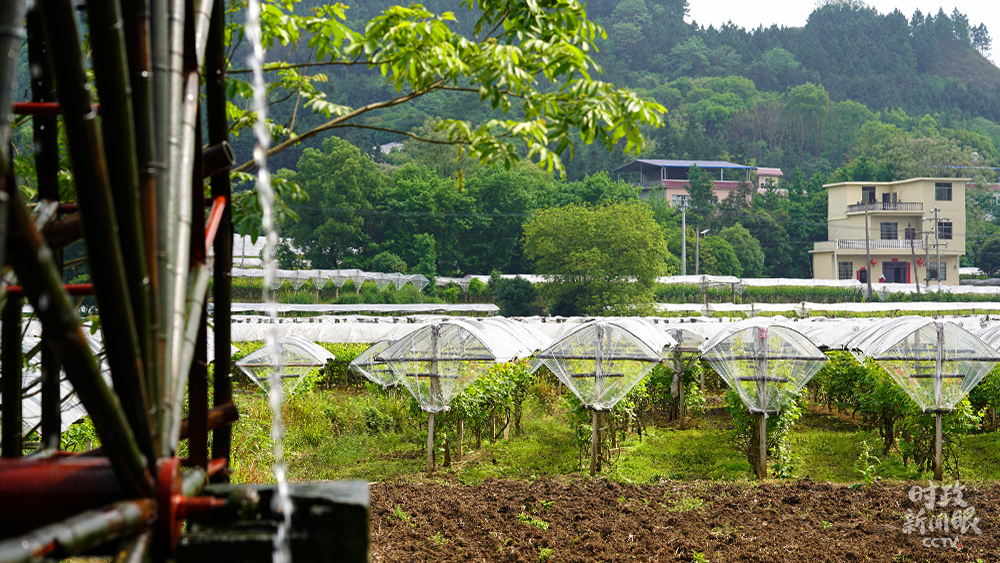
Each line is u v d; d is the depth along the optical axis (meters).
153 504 2.10
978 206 103.00
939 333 11.85
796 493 10.41
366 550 2.27
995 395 14.77
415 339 12.77
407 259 75.94
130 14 2.15
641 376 12.55
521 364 16.78
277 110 83.19
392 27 4.75
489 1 5.17
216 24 3.06
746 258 82.75
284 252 77.44
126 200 2.01
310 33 5.23
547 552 7.77
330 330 27.55
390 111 154.50
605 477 11.99
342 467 13.27
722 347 12.84
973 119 181.50
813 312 54.25
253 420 13.02
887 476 12.25
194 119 2.55
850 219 78.50
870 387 15.38
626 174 120.31
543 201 85.50
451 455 14.39
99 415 1.88
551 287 57.81
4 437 3.23
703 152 130.25
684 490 10.66
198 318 2.62
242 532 2.28
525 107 4.89
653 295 56.81
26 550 1.49
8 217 1.56
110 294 1.94
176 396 2.29
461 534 8.52
